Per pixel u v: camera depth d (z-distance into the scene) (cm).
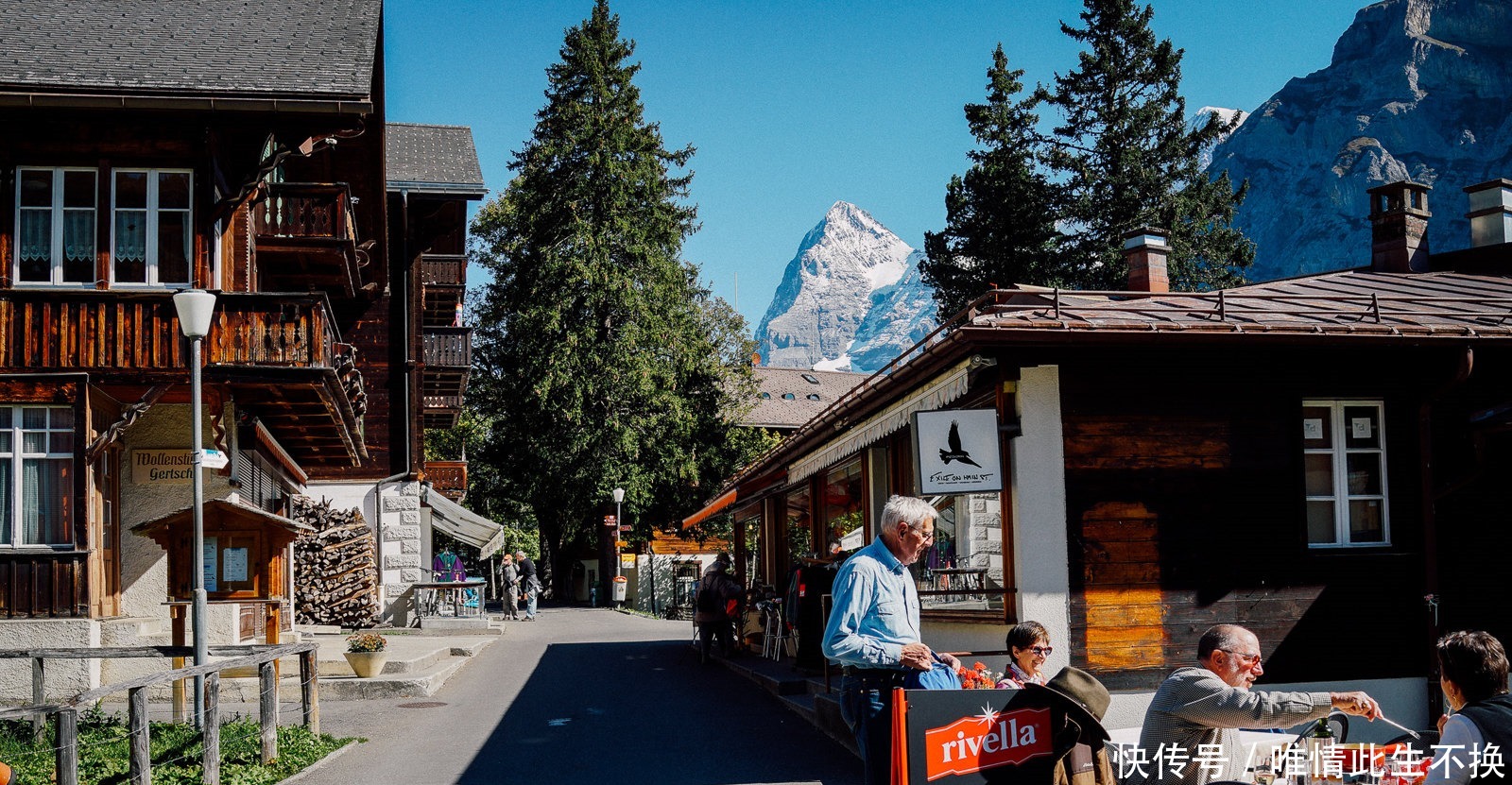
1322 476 1217
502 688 1744
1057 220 4531
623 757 1180
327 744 1208
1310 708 596
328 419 1836
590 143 4653
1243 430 1174
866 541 1572
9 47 1567
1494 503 1250
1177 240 4347
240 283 1634
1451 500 1241
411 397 2944
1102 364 1144
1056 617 1107
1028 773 589
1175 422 1156
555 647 2434
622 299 4528
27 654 1159
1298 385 1197
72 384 1486
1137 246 1830
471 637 2638
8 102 1446
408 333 2955
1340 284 1565
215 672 987
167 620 1614
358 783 1052
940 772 579
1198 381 1168
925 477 1071
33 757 1053
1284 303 1320
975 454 1080
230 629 1620
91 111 1502
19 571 1464
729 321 5497
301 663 1253
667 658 2145
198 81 1498
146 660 1560
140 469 1619
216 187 1554
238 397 1631
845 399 1453
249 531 1371
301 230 1892
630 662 2086
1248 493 1168
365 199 2191
